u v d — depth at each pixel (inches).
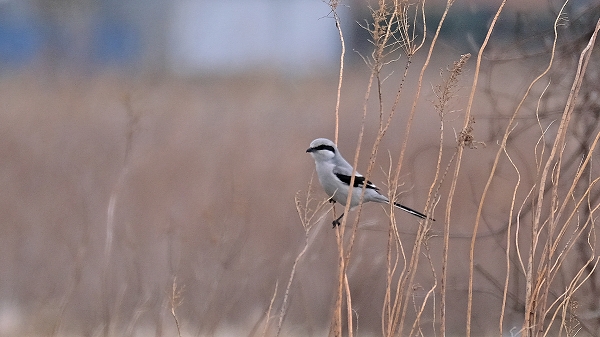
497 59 412.8
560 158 282.0
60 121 1080.2
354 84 1325.0
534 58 418.6
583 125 393.1
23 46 2015.3
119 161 794.2
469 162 593.6
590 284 379.2
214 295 422.3
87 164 777.6
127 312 453.7
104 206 610.2
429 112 942.4
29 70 1847.9
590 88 389.4
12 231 591.5
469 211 531.8
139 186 673.0
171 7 2148.1
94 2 2090.3
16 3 2011.6
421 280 501.4
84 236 465.4
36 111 1165.1
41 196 663.1
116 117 1119.6
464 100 478.9
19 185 699.4
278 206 611.2
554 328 379.2
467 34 423.5
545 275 289.9
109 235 414.0
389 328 284.4
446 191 559.8
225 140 893.8
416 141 802.8
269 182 685.3
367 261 436.1
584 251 380.8
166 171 719.7
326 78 1700.3
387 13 283.6
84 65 1999.3
